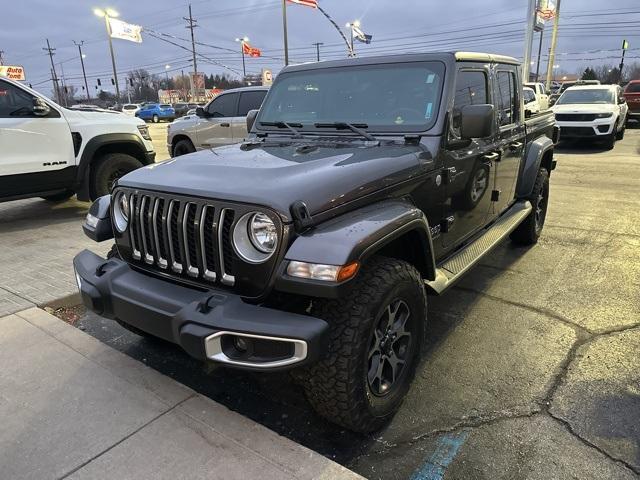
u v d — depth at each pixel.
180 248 2.50
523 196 5.20
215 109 9.90
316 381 2.32
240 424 2.54
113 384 2.89
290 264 2.15
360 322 2.29
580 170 10.75
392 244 2.84
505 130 4.40
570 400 2.86
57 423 2.56
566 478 2.29
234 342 2.23
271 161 2.79
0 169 6.23
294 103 3.78
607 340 3.52
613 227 6.35
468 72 3.60
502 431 2.62
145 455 2.33
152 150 7.94
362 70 3.57
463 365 3.24
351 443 2.57
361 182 2.54
